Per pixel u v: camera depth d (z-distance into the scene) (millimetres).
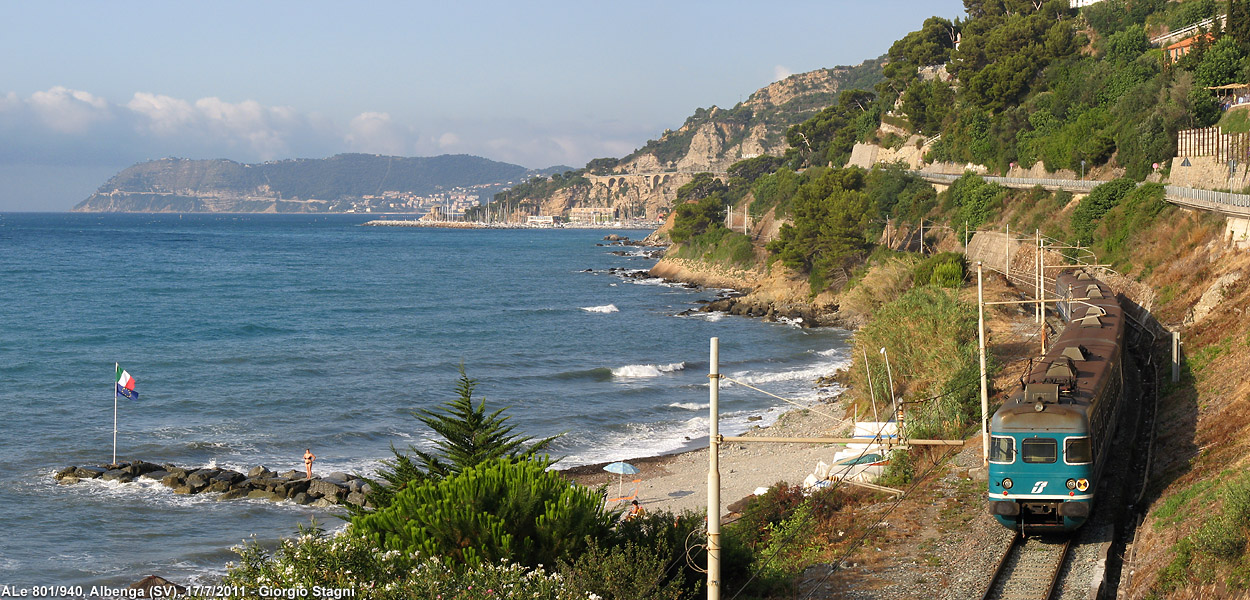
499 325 110688
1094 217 88188
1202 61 103250
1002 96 138250
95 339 94625
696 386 75625
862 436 42406
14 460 51500
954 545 27672
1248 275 50875
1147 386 45031
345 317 116562
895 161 162500
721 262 164500
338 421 62469
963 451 38562
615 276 184125
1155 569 23031
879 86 194875
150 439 56812
